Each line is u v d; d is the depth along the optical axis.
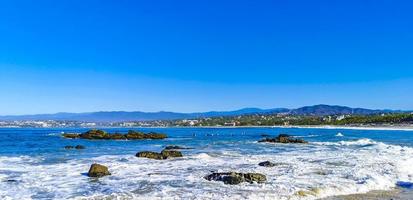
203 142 68.75
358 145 55.56
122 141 75.69
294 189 20.23
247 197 18.41
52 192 19.91
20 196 19.02
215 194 19.05
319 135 100.62
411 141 66.94
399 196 19.72
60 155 40.78
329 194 19.81
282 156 38.09
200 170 27.66
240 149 49.12
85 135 85.75
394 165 29.91
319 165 30.03
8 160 34.94
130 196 18.66
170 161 33.75
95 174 24.97
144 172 26.66
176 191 19.81
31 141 74.81
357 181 22.78
